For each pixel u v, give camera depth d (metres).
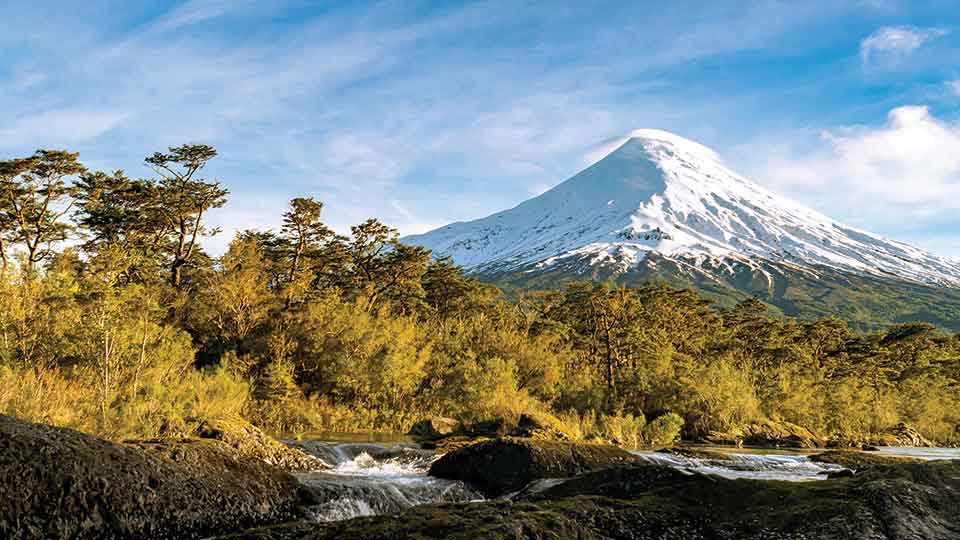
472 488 13.80
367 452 19.86
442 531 7.90
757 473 19.27
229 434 17.09
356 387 35.28
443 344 41.66
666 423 36.03
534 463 14.33
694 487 10.98
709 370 45.19
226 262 39.81
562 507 9.57
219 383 27.03
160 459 9.48
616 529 9.20
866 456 23.81
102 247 39.69
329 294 41.88
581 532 8.48
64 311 24.75
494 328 46.44
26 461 8.01
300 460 17.17
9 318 23.58
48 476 8.05
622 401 42.66
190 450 10.22
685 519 9.77
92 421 17.64
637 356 50.34
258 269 40.53
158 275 44.09
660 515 9.76
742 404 43.44
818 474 19.34
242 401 27.30
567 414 38.19
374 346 37.06
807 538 9.19
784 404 50.75
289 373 34.41
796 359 65.25
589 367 48.66
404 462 18.83
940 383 71.81
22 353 23.39
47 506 7.87
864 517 9.58
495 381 35.25
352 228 56.34
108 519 8.26
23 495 7.76
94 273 30.81
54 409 17.39
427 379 38.62
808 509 9.89
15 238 41.47
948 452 40.88
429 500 12.79
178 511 8.95
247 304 38.34
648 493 11.03
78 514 8.04
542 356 43.31
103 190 44.94
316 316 38.50
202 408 20.14
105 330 24.00
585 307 53.31
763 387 51.72
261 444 17.14
